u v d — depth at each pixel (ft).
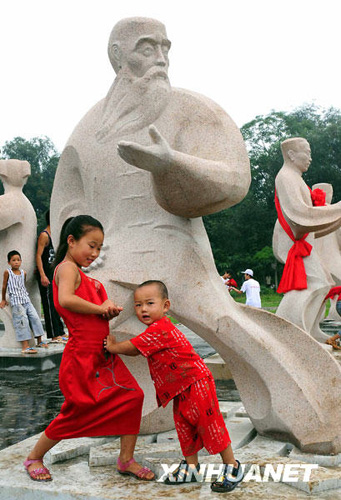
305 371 11.82
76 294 9.77
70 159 14.21
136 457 10.73
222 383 20.99
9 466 10.57
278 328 12.23
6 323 25.70
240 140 12.34
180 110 12.73
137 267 12.37
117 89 13.34
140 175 12.77
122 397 9.75
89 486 9.43
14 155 169.37
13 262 24.79
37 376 22.38
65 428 9.66
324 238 39.34
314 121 134.92
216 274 12.59
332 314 44.27
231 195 11.66
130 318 12.91
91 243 9.84
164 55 13.26
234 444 11.57
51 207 14.97
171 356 9.58
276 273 116.67
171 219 12.53
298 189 23.07
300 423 11.21
